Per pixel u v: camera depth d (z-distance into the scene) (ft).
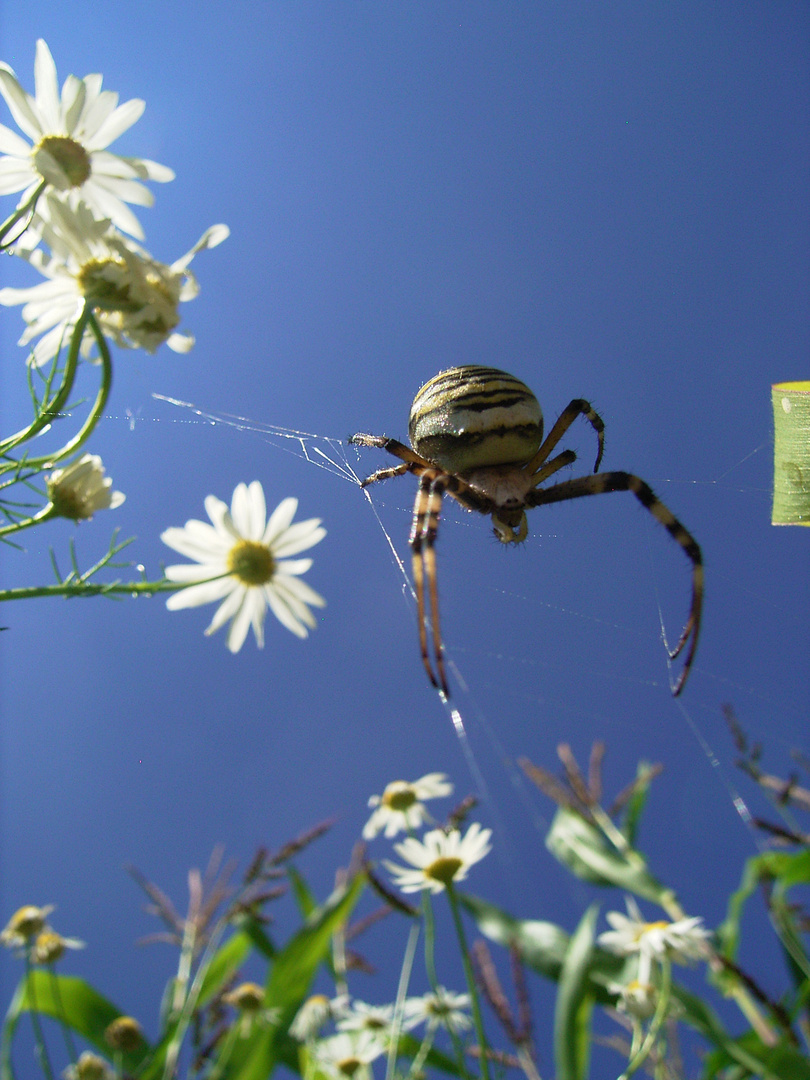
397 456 1.10
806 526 0.65
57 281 0.63
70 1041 0.91
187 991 0.97
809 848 0.91
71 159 0.63
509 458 1.04
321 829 1.00
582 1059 0.92
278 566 0.75
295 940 1.02
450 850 0.86
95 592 0.61
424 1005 1.00
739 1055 0.89
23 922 0.93
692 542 1.00
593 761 1.20
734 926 1.10
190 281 0.64
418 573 0.95
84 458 0.66
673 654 0.98
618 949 0.91
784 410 0.67
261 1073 0.97
